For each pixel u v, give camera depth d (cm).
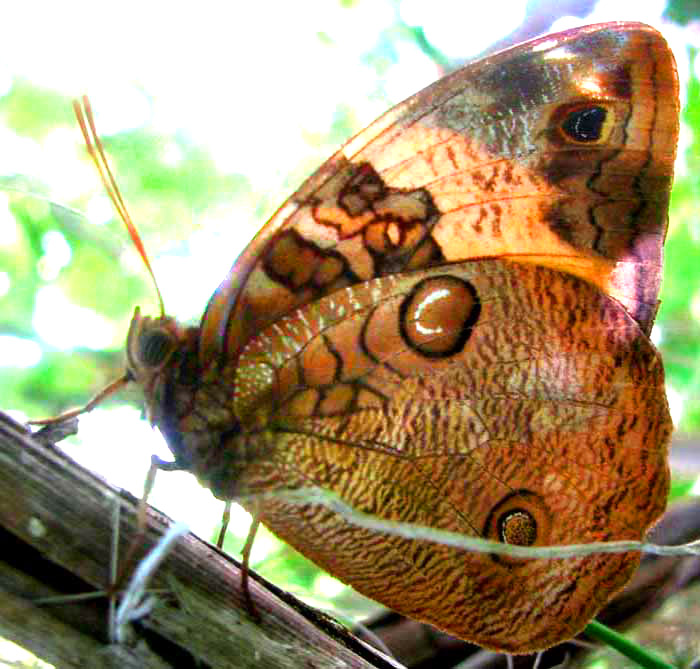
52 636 9
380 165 11
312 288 11
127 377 11
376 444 11
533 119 11
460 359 11
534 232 11
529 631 11
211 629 10
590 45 11
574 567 11
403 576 11
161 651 10
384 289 11
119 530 10
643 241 11
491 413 11
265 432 11
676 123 11
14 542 9
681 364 20
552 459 11
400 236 11
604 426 11
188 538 10
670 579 14
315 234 11
